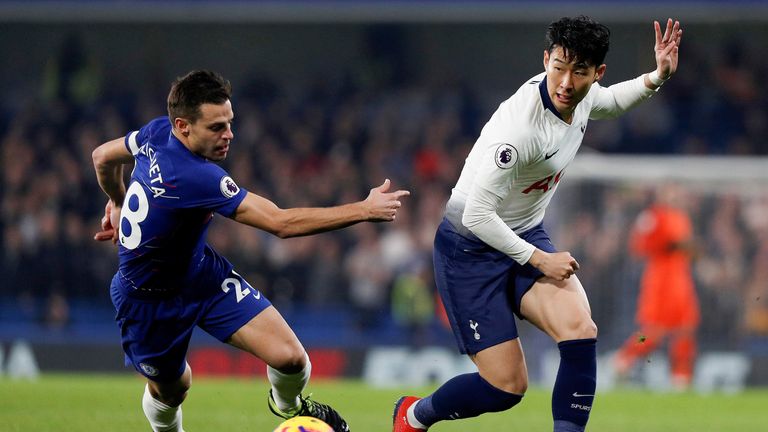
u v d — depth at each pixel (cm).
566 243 5238
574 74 1728
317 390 3794
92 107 7050
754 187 5253
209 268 1870
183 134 1753
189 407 2991
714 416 3161
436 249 1958
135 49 7644
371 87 7400
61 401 3072
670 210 4488
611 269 5206
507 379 1853
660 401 3653
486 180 1778
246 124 6825
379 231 5697
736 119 7075
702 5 6462
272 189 6325
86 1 6719
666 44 1952
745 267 5197
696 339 5138
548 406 3347
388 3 6644
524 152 1775
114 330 5416
